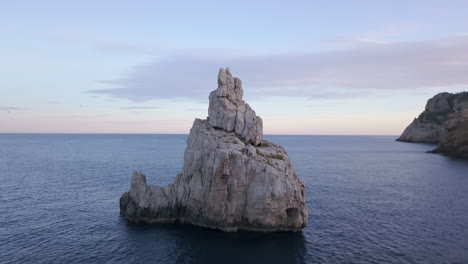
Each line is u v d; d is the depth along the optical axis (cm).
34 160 16462
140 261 4666
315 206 7644
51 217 6575
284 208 5712
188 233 5659
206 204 5938
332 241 5450
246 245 5197
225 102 6638
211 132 6381
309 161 17250
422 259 4784
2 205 7425
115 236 5547
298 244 5281
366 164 15838
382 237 5656
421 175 12250
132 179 6456
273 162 6191
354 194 8956
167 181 10269
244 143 6394
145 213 6188
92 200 7919
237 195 5781
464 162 15412
